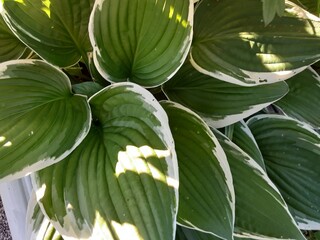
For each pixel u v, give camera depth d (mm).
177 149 312
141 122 282
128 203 266
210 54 324
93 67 326
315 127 382
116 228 264
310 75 380
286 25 315
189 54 340
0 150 273
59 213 280
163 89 352
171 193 264
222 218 296
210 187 303
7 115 281
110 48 300
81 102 299
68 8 313
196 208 299
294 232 320
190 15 286
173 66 302
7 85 289
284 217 323
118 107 295
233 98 338
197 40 330
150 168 269
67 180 285
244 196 327
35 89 295
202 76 348
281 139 374
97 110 306
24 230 393
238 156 333
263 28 318
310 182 369
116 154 280
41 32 312
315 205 367
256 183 329
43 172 288
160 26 292
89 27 281
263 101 333
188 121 319
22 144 277
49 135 282
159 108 279
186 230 343
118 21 290
